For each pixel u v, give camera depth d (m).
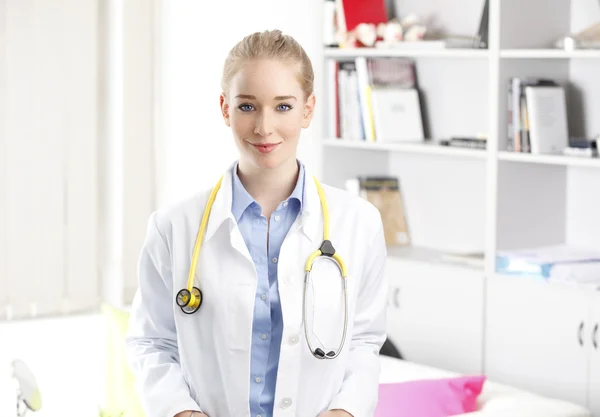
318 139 4.24
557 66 3.75
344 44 4.12
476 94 4.04
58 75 4.35
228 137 4.38
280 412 1.72
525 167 3.70
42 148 4.34
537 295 3.45
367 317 1.86
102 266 4.55
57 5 4.32
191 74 4.54
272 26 4.35
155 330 1.84
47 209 4.37
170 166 4.63
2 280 4.28
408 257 4.01
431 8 4.20
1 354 3.89
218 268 1.73
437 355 3.79
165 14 4.57
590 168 3.73
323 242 1.76
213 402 1.75
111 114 4.51
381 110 4.06
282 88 1.65
